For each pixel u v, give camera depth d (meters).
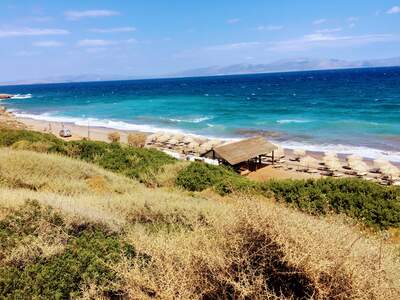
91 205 7.37
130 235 5.22
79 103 110.06
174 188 12.17
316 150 37.69
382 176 25.22
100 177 12.50
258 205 3.70
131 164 16.33
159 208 7.22
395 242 5.82
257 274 3.32
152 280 3.54
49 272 4.20
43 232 5.04
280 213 3.62
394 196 9.12
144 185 13.38
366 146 38.19
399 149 36.19
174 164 15.45
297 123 54.91
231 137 47.47
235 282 3.20
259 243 3.43
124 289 3.71
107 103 104.94
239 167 29.77
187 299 3.26
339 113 63.44
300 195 9.42
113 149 18.05
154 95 128.88
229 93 122.62
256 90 132.75
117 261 4.43
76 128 60.12
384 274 3.21
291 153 36.53
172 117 68.25
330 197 9.07
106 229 5.68
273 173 28.30
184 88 166.62
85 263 4.40
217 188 11.69
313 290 3.09
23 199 6.34
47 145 18.14
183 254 3.66
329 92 107.44
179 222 6.45
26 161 11.88
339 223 4.20
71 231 5.51
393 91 99.00
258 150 29.70
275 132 48.91
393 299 3.06
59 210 5.84
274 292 3.07
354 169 26.38
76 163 13.55
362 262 3.21
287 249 3.18
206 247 3.58
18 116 80.38
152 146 40.53
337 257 3.12
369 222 8.07
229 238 3.57
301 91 117.62
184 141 40.38
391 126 48.22
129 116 72.88
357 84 134.38
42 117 77.69
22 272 4.19
